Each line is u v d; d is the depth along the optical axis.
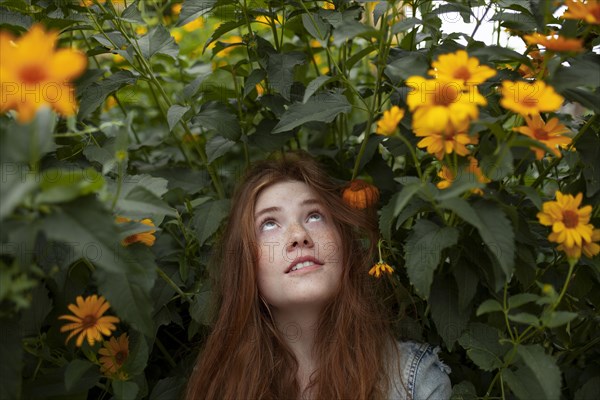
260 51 1.54
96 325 1.11
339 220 1.44
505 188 1.25
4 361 0.99
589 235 1.02
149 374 1.54
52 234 0.83
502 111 1.34
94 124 1.77
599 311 1.34
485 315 1.29
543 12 1.09
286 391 1.36
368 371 1.34
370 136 1.54
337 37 1.05
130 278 1.03
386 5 1.38
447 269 1.30
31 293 1.16
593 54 1.17
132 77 1.46
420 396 1.34
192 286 1.54
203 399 1.38
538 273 1.31
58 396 1.15
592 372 1.33
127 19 1.46
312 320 1.40
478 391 1.39
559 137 1.05
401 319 1.44
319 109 1.30
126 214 1.10
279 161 1.52
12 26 1.34
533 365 1.02
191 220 1.51
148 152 2.00
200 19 1.98
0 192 0.81
